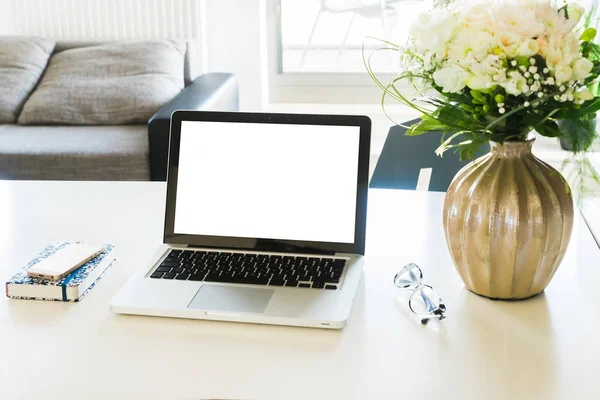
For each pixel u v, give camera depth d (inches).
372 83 149.7
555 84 36.1
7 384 34.1
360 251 46.1
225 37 150.4
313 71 153.9
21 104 127.3
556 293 42.5
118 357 36.3
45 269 43.1
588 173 39.3
